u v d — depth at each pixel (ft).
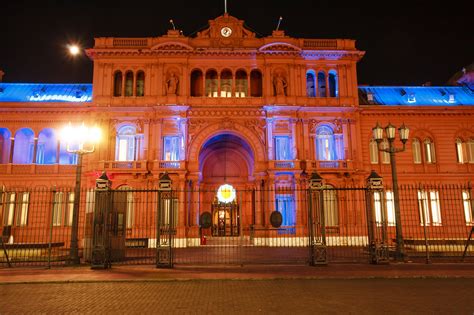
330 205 133.80
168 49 138.51
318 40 144.77
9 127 139.33
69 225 133.08
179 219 127.85
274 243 127.95
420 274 56.75
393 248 90.38
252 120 137.28
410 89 157.99
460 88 160.04
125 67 140.36
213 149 156.56
